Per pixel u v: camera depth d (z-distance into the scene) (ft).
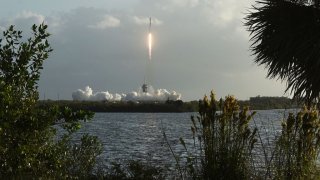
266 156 21.98
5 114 18.20
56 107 20.18
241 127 22.25
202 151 22.52
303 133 21.95
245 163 22.09
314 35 24.02
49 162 20.49
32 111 19.83
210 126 22.38
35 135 19.75
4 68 19.56
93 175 26.35
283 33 24.63
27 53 19.79
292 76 24.59
